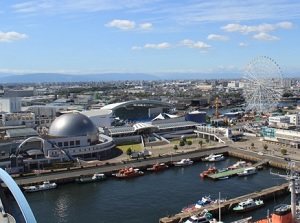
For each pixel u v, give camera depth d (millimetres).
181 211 104188
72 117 176375
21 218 75750
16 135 175125
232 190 125812
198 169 157125
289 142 197000
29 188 124750
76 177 137250
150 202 113812
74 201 115688
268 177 142125
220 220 97125
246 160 172250
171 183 135375
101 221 99125
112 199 117250
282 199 114938
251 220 98875
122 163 159000
